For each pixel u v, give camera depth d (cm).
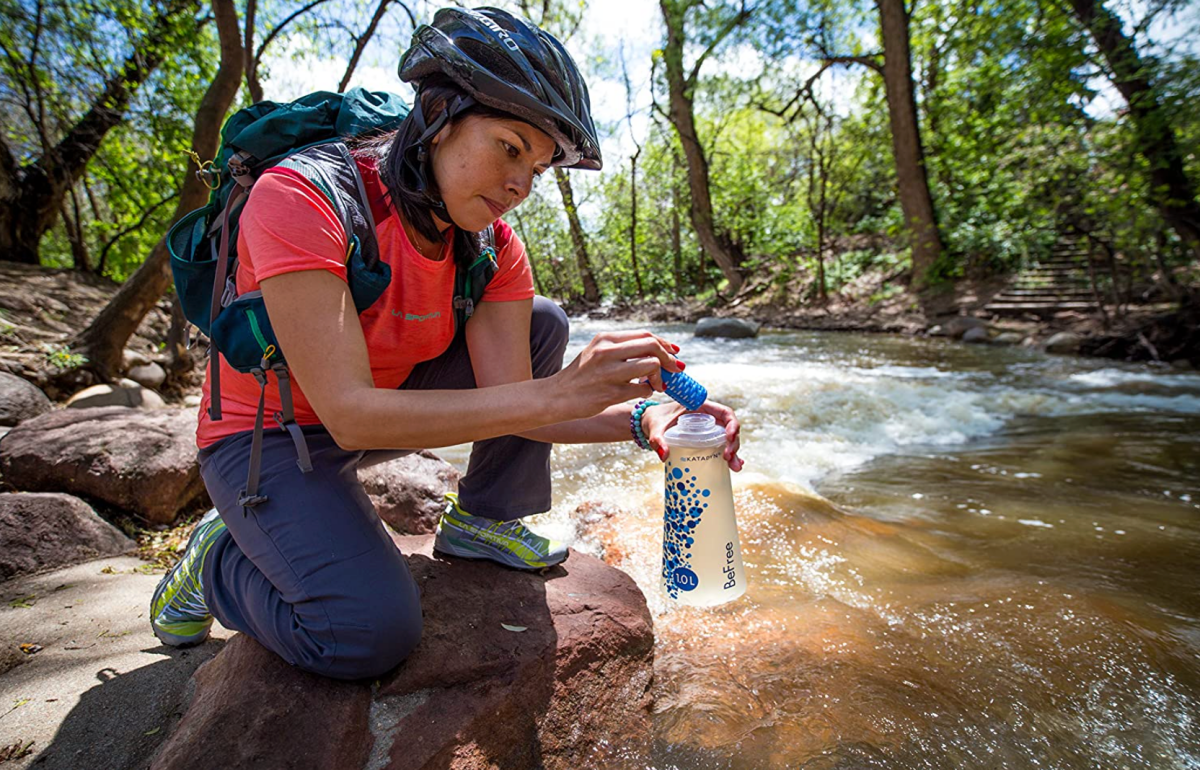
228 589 147
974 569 240
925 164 1275
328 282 121
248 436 142
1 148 854
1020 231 1132
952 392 582
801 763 144
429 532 271
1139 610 206
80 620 189
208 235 140
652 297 1853
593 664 162
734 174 1844
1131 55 836
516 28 127
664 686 171
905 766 143
